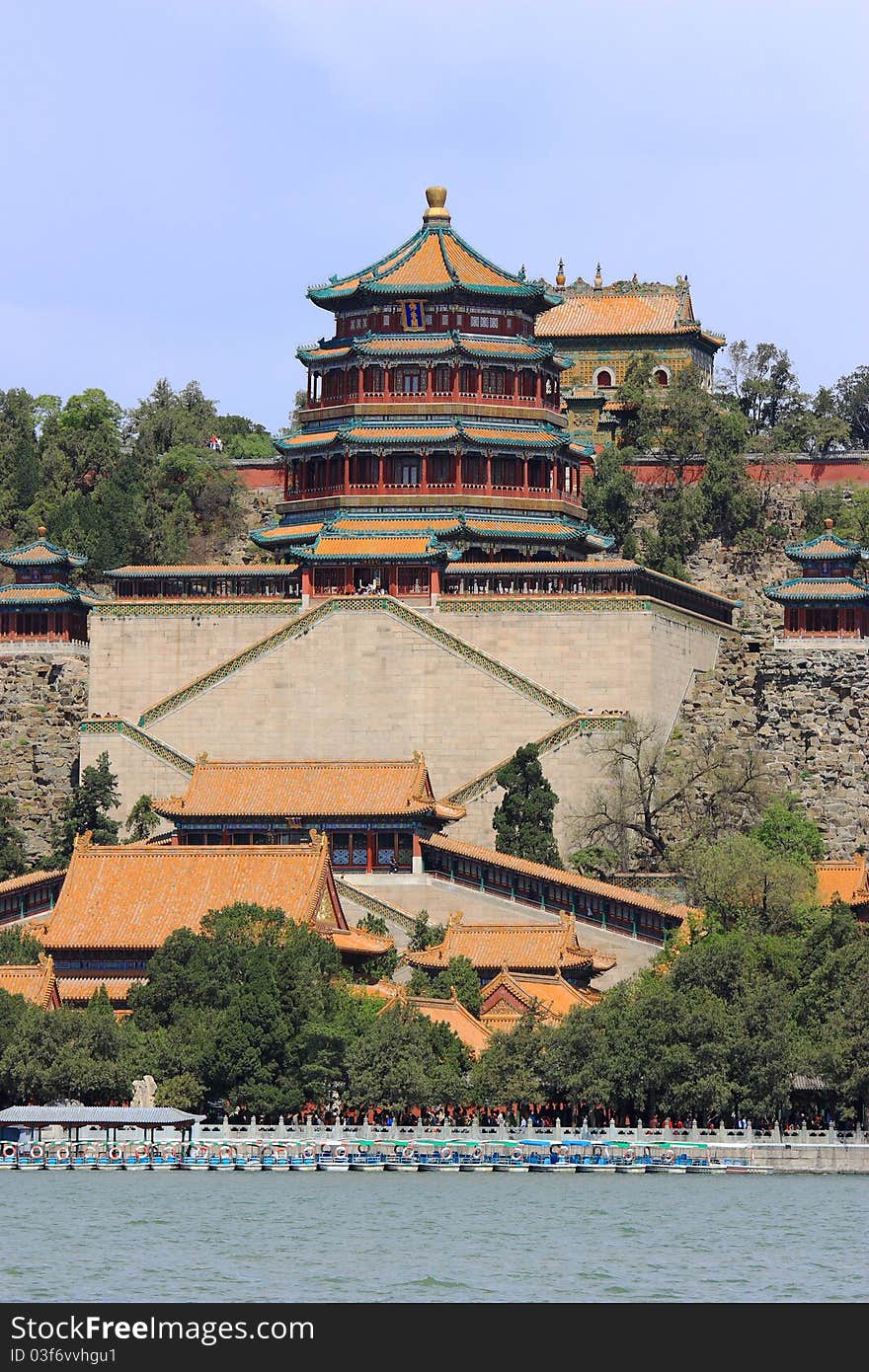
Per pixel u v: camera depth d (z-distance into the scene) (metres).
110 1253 153.62
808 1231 164.50
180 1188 186.12
